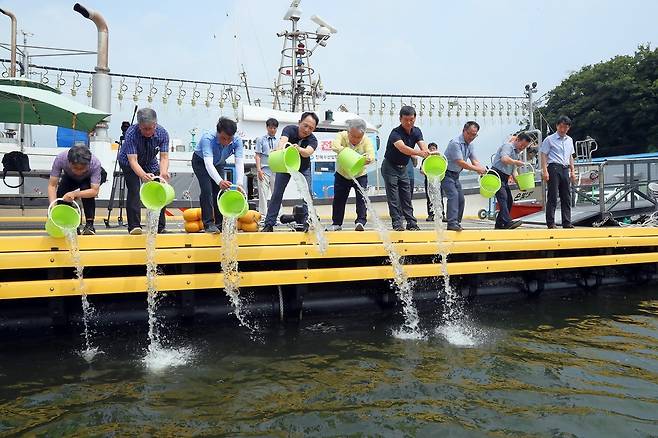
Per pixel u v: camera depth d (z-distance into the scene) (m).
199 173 5.60
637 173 10.66
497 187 6.58
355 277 5.76
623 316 6.33
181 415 3.60
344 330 5.63
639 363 4.69
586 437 3.37
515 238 6.69
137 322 5.36
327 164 11.68
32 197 8.23
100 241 4.95
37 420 3.48
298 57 13.24
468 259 6.56
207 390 4.02
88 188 5.30
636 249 7.82
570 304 6.91
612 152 36.34
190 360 4.66
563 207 7.61
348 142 6.35
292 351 4.94
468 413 3.68
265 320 5.82
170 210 10.61
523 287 7.21
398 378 4.30
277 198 5.89
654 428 3.50
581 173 12.20
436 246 6.16
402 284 6.09
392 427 3.47
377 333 5.55
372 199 11.49
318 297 6.09
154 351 4.87
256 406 3.76
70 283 4.79
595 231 7.27
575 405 3.82
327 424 3.50
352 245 5.77
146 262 5.05
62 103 6.87
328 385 4.14
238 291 5.66
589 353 4.96
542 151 7.58
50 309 5.02
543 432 3.43
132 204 5.36
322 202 11.36
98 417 3.54
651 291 7.70
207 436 3.32
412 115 6.34
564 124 7.38
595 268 7.77
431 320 6.07
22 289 4.67
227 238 5.25
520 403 3.85
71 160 4.92
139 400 3.82
